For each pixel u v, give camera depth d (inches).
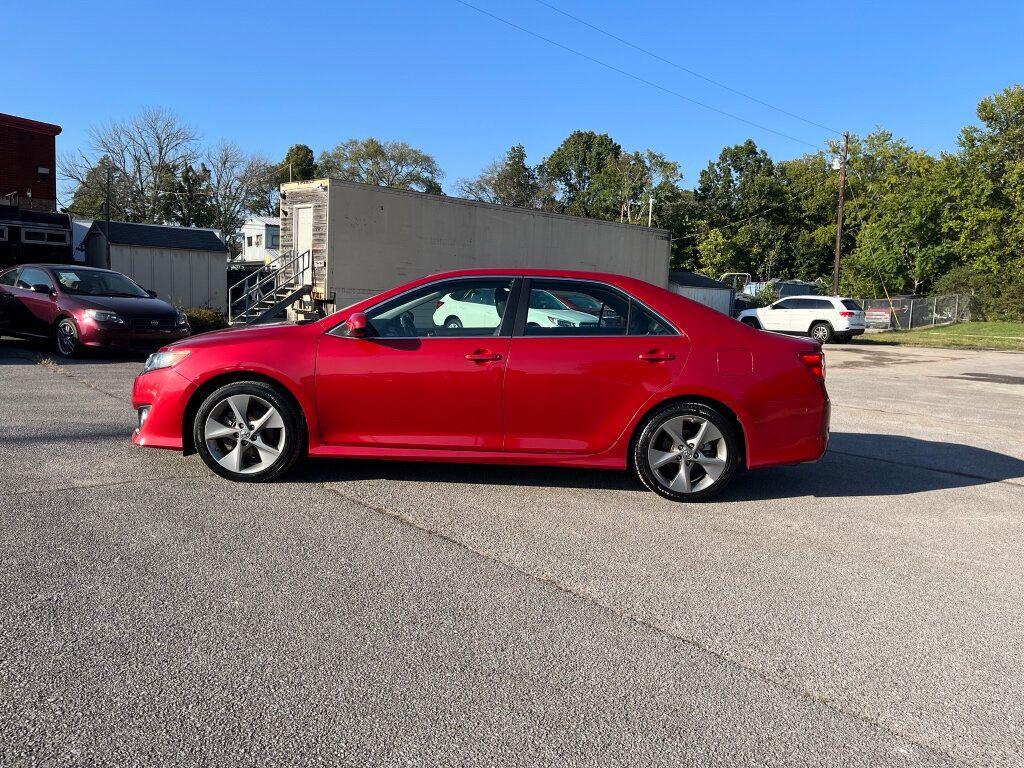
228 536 161.3
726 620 131.3
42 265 502.9
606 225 916.0
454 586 140.9
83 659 108.7
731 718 101.2
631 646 120.4
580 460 200.1
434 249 733.3
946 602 142.3
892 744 96.7
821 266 2672.2
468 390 195.8
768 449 200.1
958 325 1448.1
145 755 88.2
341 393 196.5
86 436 247.1
